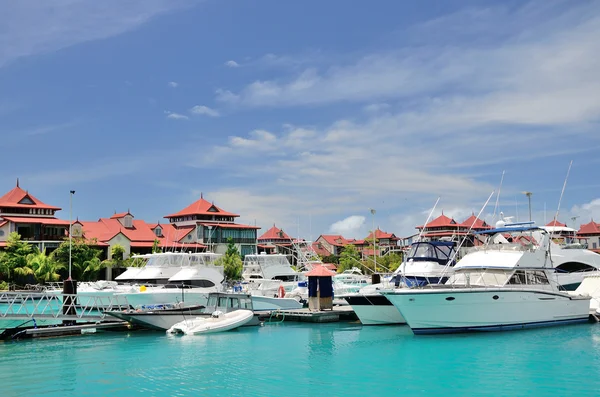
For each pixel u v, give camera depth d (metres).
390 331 31.16
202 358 23.62
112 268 73.31
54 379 20.05
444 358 22.66
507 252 31.25
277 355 24.19
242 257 81.56
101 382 19.56
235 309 35.12
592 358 22.33
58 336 30.03
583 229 112.31
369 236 120.00
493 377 19.44
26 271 59.72
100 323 32.06
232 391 18.19
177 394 17.94
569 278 37.34
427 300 27.02
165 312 32.06
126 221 84.12
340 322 36.34
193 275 40.81
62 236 72.12
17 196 73.94
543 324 29.92
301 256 67.94
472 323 27.97
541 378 19.22
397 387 18.34
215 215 92.62
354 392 17.83
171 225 91.88
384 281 39.94
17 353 25.08
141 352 25.14
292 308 40.25
